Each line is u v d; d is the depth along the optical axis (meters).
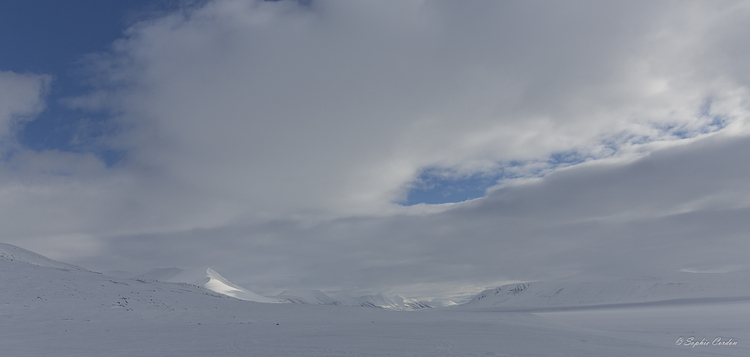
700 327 64.19
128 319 53.97
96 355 29.41
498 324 62.03
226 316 63.16
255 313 68.75
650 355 31.77
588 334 50.53
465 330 50.22
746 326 64.81
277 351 31.42
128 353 30.30
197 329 48.09
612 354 31.91
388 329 50.62
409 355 29.73
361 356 29.11
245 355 29.25
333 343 36.62
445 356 29.33
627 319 101.25
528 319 80.75
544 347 35.38
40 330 43.88
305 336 42.22
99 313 54.94
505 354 30.91
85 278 74.56
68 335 41.12
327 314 72.81
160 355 29.28
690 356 31.56
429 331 48.62
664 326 68.31
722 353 34.06
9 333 41.91
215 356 28.78
